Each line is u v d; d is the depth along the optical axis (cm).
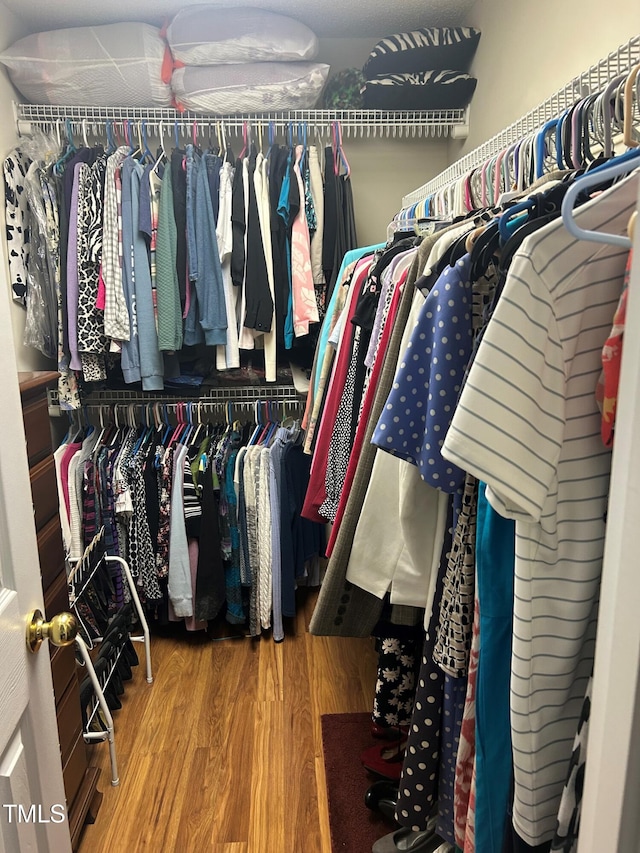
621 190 58
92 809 150
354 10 226
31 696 84
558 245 59
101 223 210
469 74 231
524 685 67
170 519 222
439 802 97
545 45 162
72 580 160
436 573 95
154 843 143
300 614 251
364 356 137
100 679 174
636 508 41
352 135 257
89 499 217
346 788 158
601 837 46
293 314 221
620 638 43
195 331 218
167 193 208
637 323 41
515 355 60
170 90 224
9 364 81
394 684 126
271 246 217
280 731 181
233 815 151
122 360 217
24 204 218
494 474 61
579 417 64
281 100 224
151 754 172
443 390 81
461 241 86
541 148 100
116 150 216
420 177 271
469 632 86
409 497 94
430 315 84
